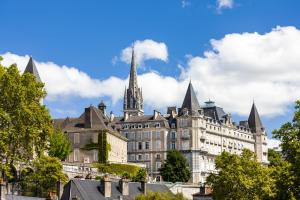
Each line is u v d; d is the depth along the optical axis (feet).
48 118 297.94
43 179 309.83
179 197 287.48
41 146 299.17
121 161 576.61
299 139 203.41
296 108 205.98
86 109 532.73
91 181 256.93
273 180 242.99
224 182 265.34
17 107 286.05
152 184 291.99
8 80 285.84
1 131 274.57
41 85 301.22
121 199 254.27
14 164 304.91
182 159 556.10
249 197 262.26
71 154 517.14
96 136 517.96
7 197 222.48
